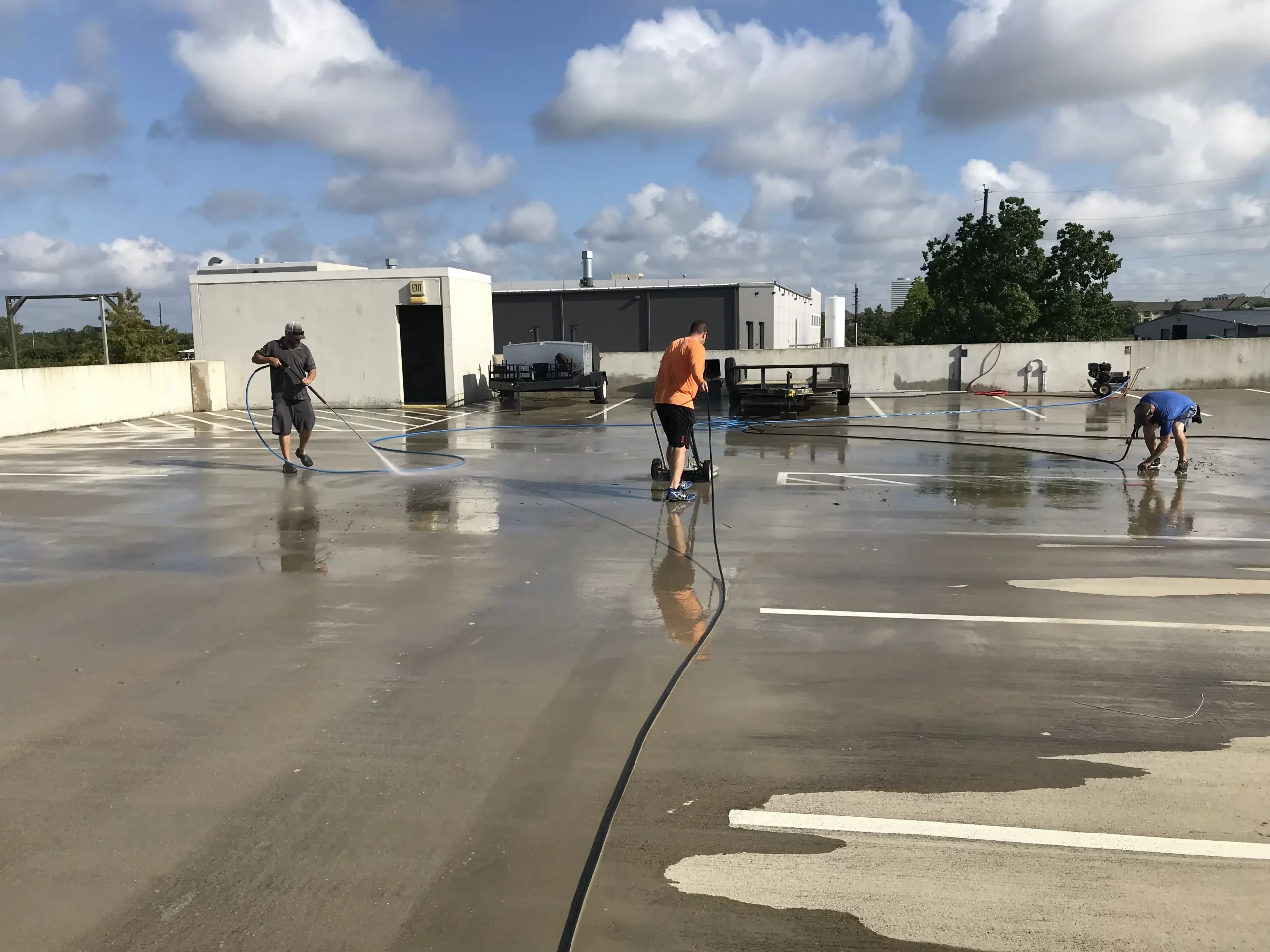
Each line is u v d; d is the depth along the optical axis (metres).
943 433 14.16
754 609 5.23
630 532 7.20
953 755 3.46
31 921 2.51
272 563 6.25
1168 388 21.61
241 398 21.02
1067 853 2.83
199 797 3.15
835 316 83.06
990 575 5.94
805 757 3.43
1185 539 6.91
